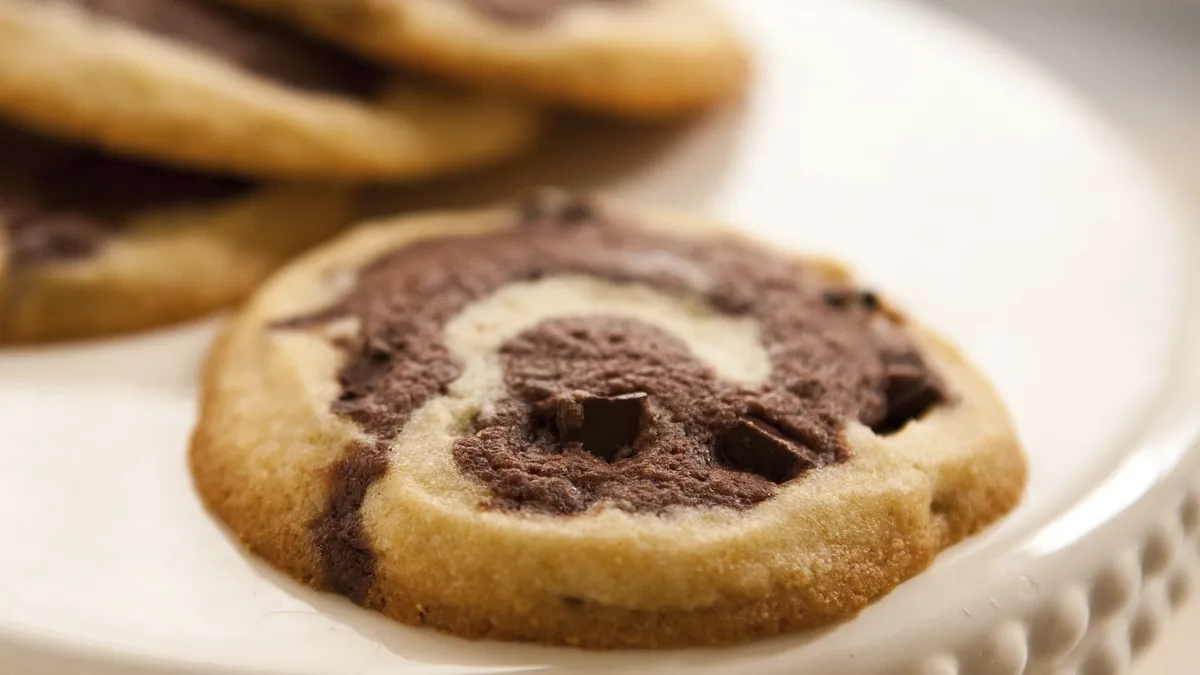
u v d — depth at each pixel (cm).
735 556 20
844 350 23
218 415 23
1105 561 22
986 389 23
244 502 22
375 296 24
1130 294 26
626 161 29
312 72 27
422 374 22
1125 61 42
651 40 29
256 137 26
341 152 26
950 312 26
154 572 21
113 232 25
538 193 27
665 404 22
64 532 22
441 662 20
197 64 26
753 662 20
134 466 23
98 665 20
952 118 30
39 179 26
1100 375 24
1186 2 43
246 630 21
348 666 20
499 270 24
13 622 20
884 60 32
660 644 20
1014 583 21
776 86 31
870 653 20
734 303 24
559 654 20
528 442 22
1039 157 29
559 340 23
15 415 23
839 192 28
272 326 24
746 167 29
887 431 23
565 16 28
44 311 25
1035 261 27
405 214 27
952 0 43
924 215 28
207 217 26
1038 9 43
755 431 21
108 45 26
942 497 22
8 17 25
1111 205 28
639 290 24
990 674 21
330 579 21
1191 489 23
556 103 28
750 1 35
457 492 21
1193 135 38
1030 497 22
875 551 21
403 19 27
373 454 21
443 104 28
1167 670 24
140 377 24
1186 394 24
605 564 20
